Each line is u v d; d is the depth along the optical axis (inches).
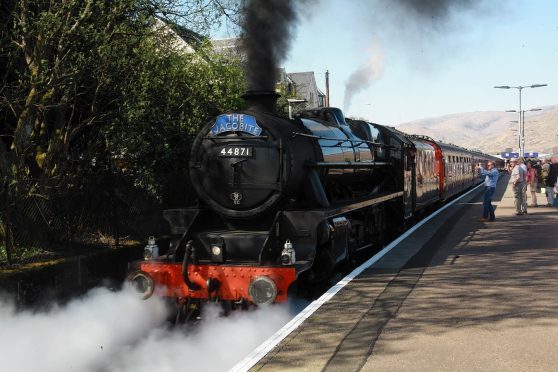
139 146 380.5
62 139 347.6
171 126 410.3
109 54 316.2
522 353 174.4
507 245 393.1
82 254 324.5
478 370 161.3
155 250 276.1
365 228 413.4
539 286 263.6
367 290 261.1
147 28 362.3
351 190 403.2
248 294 249.6
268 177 276.7
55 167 341.7
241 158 280.8
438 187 786.8
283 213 274.7
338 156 346.9
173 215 293.0
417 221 655.1
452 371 160.9
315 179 296.4
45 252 319.6
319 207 292.8
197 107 435.5
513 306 228.8
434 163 741.3
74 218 349.1
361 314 221.6
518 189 602.5
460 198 965.2
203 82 460.8
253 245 270.8
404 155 513.0
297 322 212.4
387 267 313.6
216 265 257.3
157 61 377.7
